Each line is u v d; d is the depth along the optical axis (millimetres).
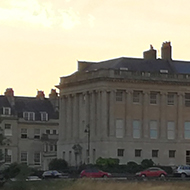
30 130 172625
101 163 137375
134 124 145750
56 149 170500
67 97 155125
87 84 148250
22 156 170000
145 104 146375
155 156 147125
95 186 94062
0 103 171375
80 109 151000
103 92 143125
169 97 149375
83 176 120375
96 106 145625
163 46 156625
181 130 149625
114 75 144125
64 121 156375
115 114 143875
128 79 144750
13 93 176000
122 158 143625
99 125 143875
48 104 179500
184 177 119375
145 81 146375
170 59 156250
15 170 103562
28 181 98938
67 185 96375
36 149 171375
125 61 150625
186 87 150250
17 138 169625
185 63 156750
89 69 158250
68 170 139375
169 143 148250
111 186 93562
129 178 112875
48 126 175000
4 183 98875
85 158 147875
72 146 151875
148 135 146500
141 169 137125
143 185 96188
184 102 150500
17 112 172500
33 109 175750
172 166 146375
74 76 153000
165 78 148375
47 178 119938
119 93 144875
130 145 144375
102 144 142125
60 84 156750
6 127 168375
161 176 120000
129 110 144875
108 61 155000
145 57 156250
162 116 148000
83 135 149250
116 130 144000
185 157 149750
